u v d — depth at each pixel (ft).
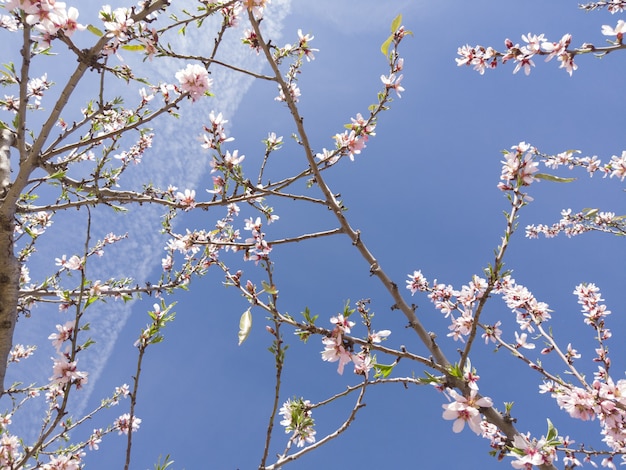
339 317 8.61
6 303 8.91
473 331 8.33
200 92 10.48
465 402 7.68
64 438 13.88
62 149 10.30
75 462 9.77
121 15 8.92
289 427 10.28
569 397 8.69
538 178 8.49
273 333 8.23
